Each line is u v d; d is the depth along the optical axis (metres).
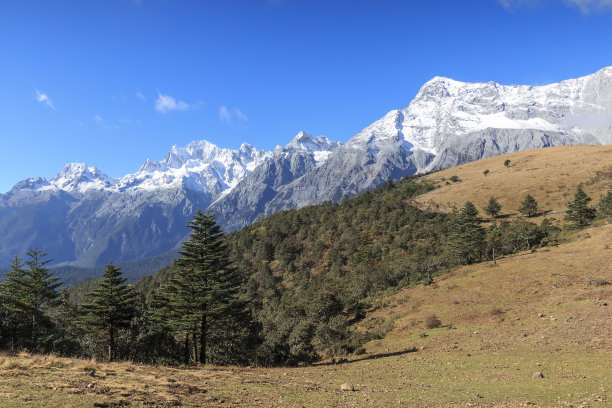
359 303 77.44
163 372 22.94
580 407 15.19
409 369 29.64
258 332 63.16
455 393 19.25
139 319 54.44
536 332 34.88
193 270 42.91
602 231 76.12
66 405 12.11
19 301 54.91
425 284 72.50
